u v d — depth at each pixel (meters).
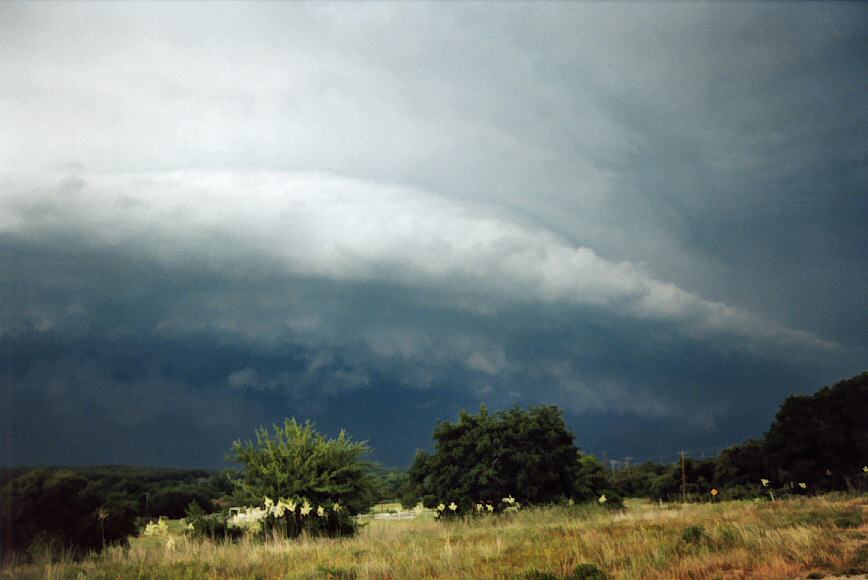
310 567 15.30
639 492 68.81
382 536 23.62
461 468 33.50
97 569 15.89
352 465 25.98
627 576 12.09
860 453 38.09
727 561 13.13
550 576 12.34
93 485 20.11
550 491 34.19
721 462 51.44
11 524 18.20
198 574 14.82
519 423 34.34
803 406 41.66
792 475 39.84
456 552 16.28
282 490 24.81
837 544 14.45
